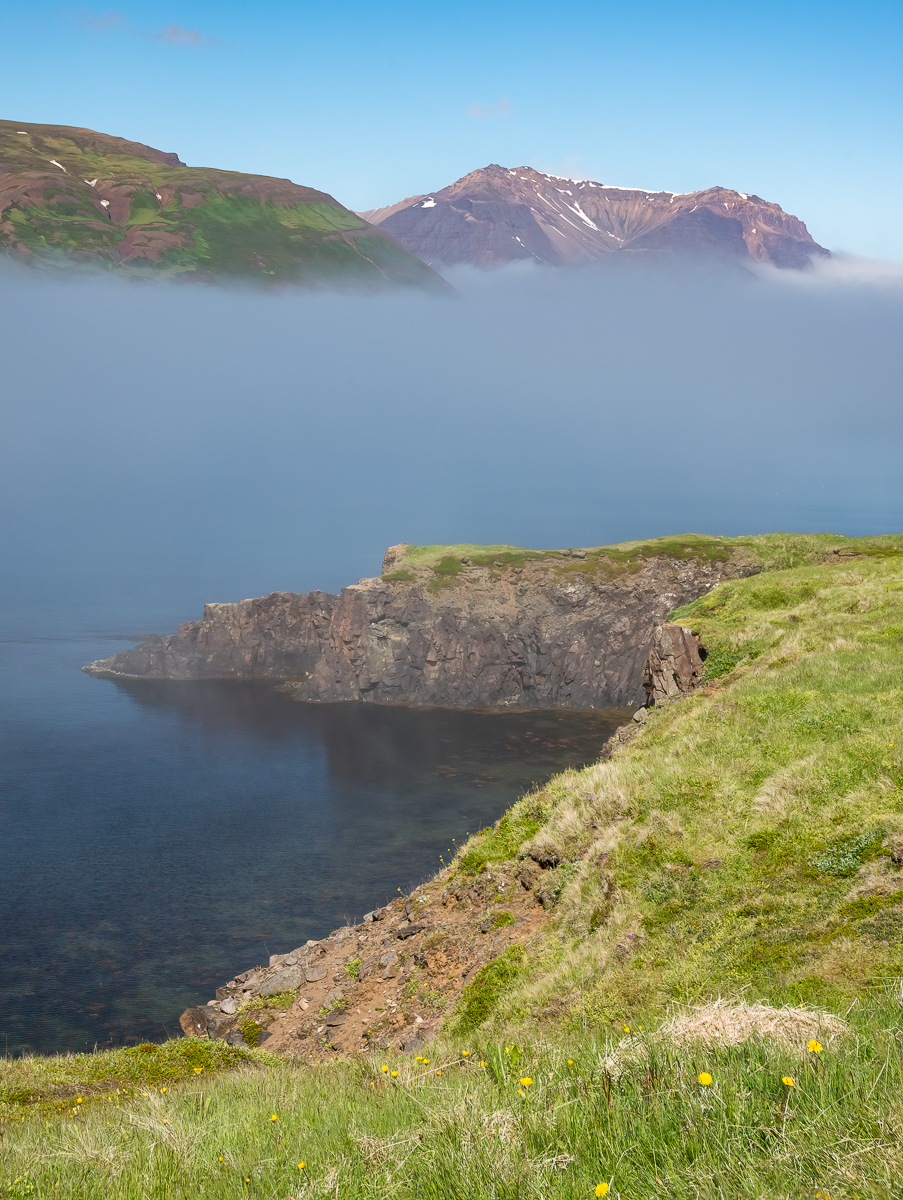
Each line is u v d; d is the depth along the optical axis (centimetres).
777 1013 689
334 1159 614
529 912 2359
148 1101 1073
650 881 1936
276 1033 2617
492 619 12612
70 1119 1202
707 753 2381
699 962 1583
